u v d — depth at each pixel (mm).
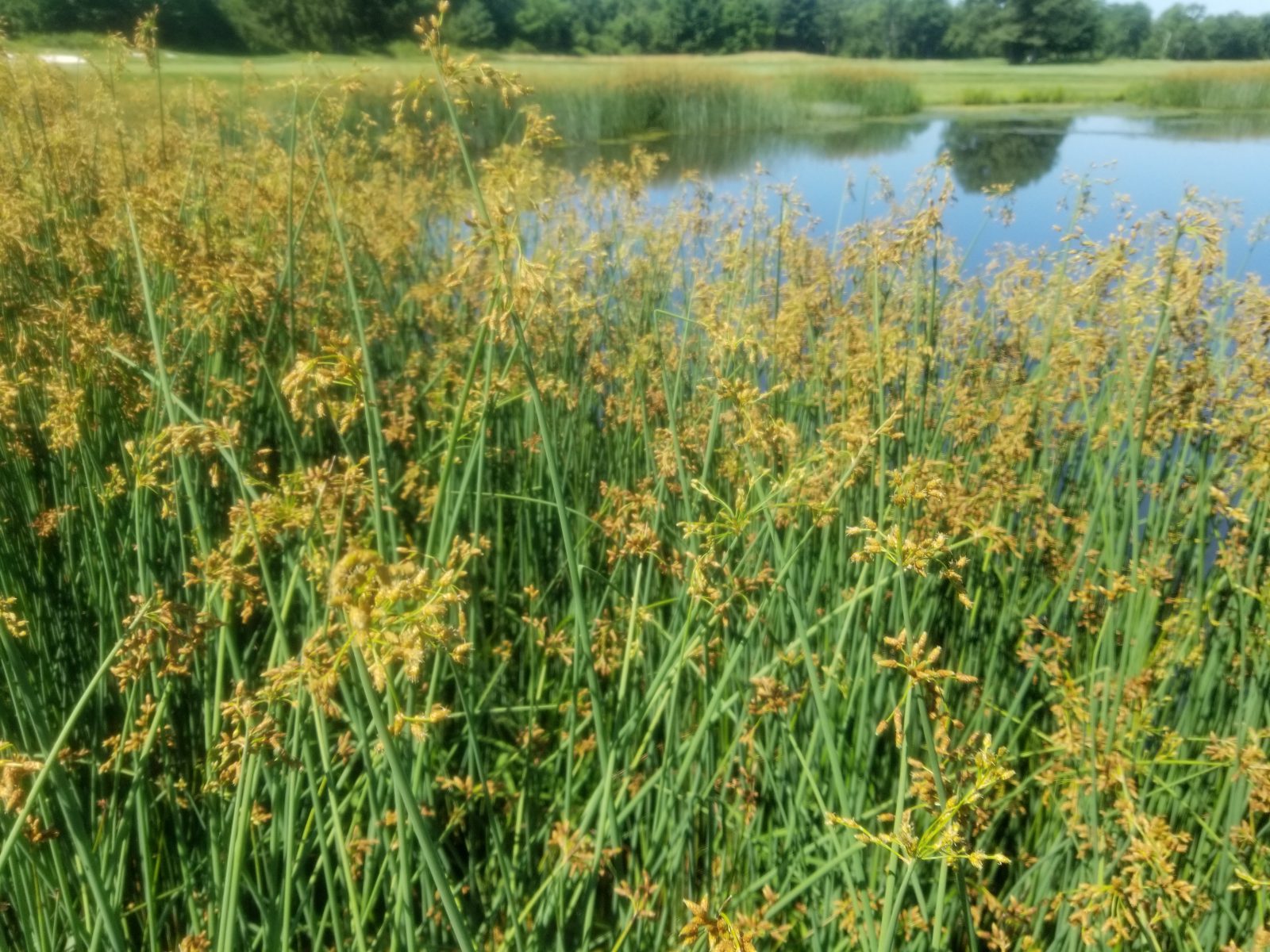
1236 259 6680
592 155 19531
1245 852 2588
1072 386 3863
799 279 5008
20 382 3002
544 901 2492
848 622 2568
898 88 34438
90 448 3145
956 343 4559
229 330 3904
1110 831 2436
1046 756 3248
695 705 3264
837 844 2387
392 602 1340
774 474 2895
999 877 3277
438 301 4746
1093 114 34406
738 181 14625
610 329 5027
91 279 3945
